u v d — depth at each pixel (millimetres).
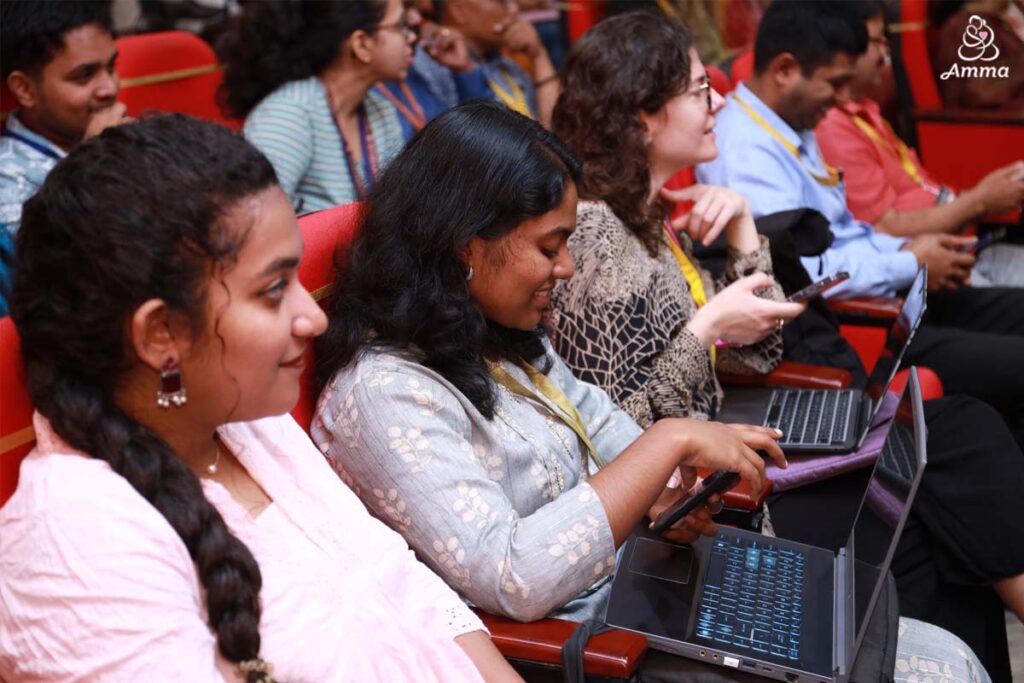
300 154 2410
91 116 2029
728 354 2076
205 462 1064
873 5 3025
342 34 2402
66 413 934
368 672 1044
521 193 1304
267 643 1000
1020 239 3363
